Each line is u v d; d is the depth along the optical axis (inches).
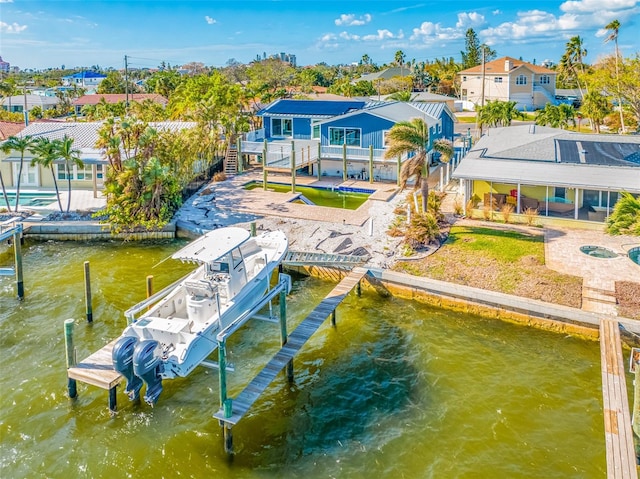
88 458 510.9
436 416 566.9
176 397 605.0
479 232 1023.0
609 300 748.0
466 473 488.1
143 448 524.1
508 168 1111.6
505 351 694.5
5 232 826.8
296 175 1594.5
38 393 601.0
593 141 1229.7
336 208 1222.3
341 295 777.6
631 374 618.8
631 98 1936.5
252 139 1732.3
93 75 6638.8
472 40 4835.1
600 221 1026.7
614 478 428.1
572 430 541.6
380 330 754.2
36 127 1552.7
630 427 489.4
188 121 1775.3
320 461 506.9
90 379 567.5
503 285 808.3
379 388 618.8
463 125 2583.7
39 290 868.0
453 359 676.1
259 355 693.3
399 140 1013.2
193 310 624.1
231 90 2069.4
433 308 820.6
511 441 527.8
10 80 3538.4
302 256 911.7
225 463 506.0
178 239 1126.4
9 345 698.8
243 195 1358.3
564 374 640.4
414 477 485.4
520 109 3122.5
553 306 739.4
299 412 579.2
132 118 1250.6
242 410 525.7
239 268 695.1
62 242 1109.7
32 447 523.5
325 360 680.4
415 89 4392.2
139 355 543.2
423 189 1032.8
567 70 2957.7
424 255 928.3
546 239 978.7
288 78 4109.3
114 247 1080.8
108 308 804.6
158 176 1111.6
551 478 481.1
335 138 1583.4
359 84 3496.6
